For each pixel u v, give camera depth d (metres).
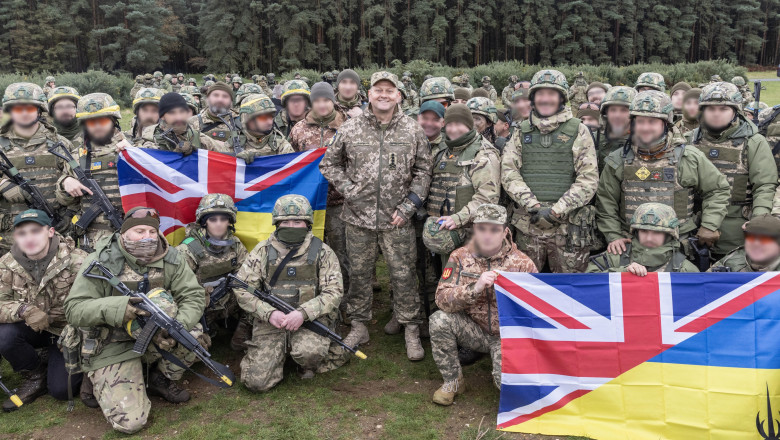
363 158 5.73
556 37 65.38
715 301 4.39
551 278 4.64
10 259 5.00
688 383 4.37
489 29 71.25
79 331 4.82
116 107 6.04
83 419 4.84
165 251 5.00
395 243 5.82
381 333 6.55
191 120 7.88
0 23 63.41
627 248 5.17
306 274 5.35
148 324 4.63
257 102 6.47
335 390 5.27
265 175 6.38
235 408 4.98
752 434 4.21
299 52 65.31
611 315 4.54
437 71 44.06
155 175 6.13
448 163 5.70
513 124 7.60
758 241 4.61
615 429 4.46
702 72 44.34
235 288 5.30
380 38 64.00
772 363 4.23
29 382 5.20
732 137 5.89
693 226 5.40
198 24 74.88
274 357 5.27
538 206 5.37
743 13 73.31
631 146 5.44
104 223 5.82
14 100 5.87
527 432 4.54
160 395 5.18
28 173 5.98
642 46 69.44
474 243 5.07
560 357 4.60
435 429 4.60
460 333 4.98
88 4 63.84
